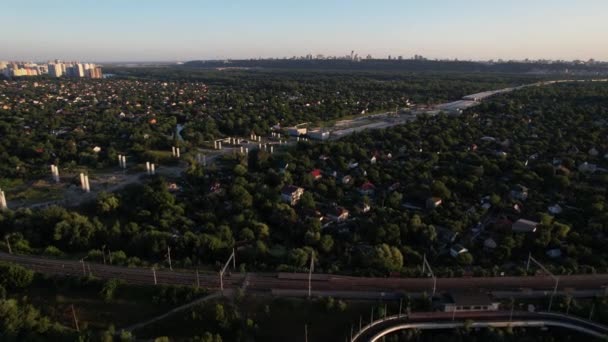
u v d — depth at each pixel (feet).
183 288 365.20
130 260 414.41
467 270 414.21
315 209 542.57
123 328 343.46
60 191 622.54
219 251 430.20
